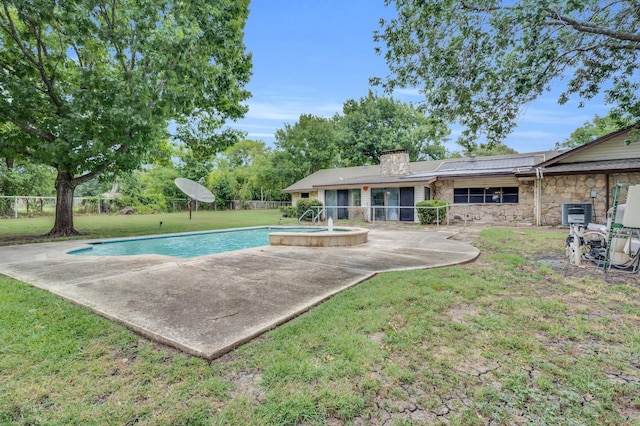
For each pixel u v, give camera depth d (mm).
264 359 2146
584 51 5652
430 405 1701
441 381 1914
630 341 2449
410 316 2896
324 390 1808
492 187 14719
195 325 2662
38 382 1906
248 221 17297
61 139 8328
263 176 35562
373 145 28094
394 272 4629
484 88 6203
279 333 2543
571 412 1655
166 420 1586
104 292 3654
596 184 11102
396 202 15727
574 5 4711
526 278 4305
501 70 5953
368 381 1896
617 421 1591
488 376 1975
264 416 1612
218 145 14117
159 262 5480
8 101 8094
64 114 8633
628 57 5883
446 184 15695
